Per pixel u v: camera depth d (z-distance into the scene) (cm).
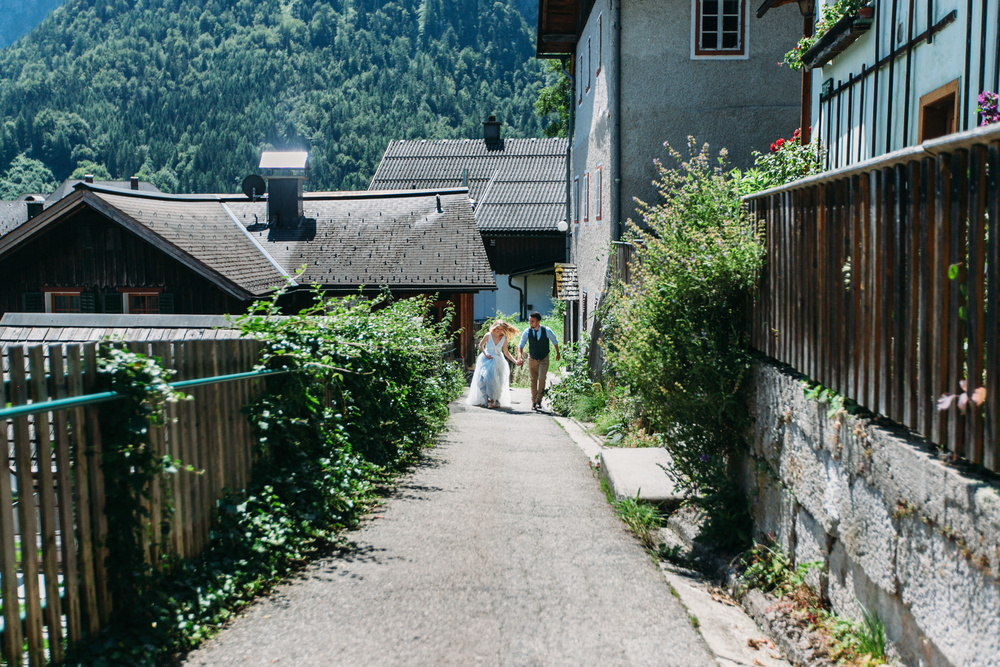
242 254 1994
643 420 971
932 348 314
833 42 834
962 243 292
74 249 1795
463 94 15512
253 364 552
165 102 15462
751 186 885
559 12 2178
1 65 16825
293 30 17412
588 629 418
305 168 2322
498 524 624
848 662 364
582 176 2103
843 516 393
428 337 1127
